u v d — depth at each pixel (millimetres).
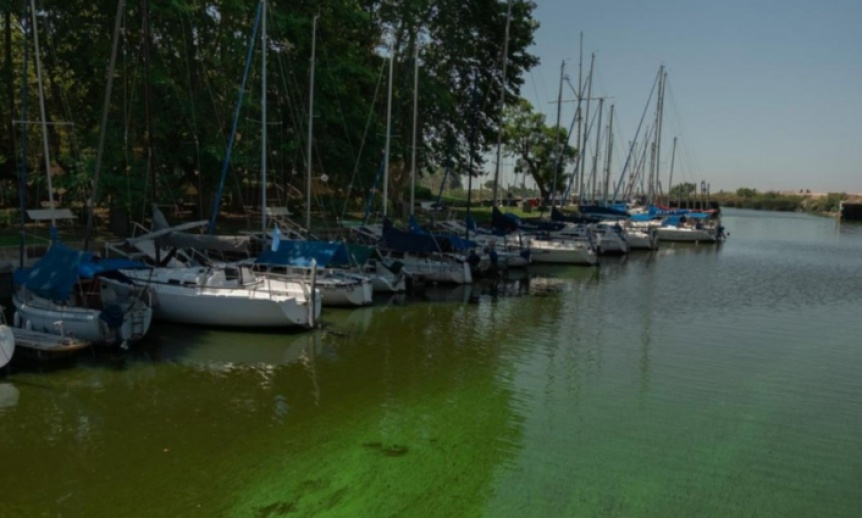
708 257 48719
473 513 9812
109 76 17812
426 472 11109
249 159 30875
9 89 27484
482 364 17688
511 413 14039
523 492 10523
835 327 23812
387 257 29828
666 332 22328
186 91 29891
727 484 11016
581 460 11781
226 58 31625
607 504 10227
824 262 46531
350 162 38469
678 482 11031
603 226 50469
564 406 14570
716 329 23000
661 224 62688
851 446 12719
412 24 43531
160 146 29812
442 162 48000
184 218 35250
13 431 12219
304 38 34125
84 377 15281
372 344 19359
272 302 19297
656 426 13516
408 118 44250
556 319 23953
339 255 24375
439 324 22391
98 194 27297
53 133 30297
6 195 33094
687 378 16938
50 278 16438
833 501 10516
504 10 49094
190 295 19281
